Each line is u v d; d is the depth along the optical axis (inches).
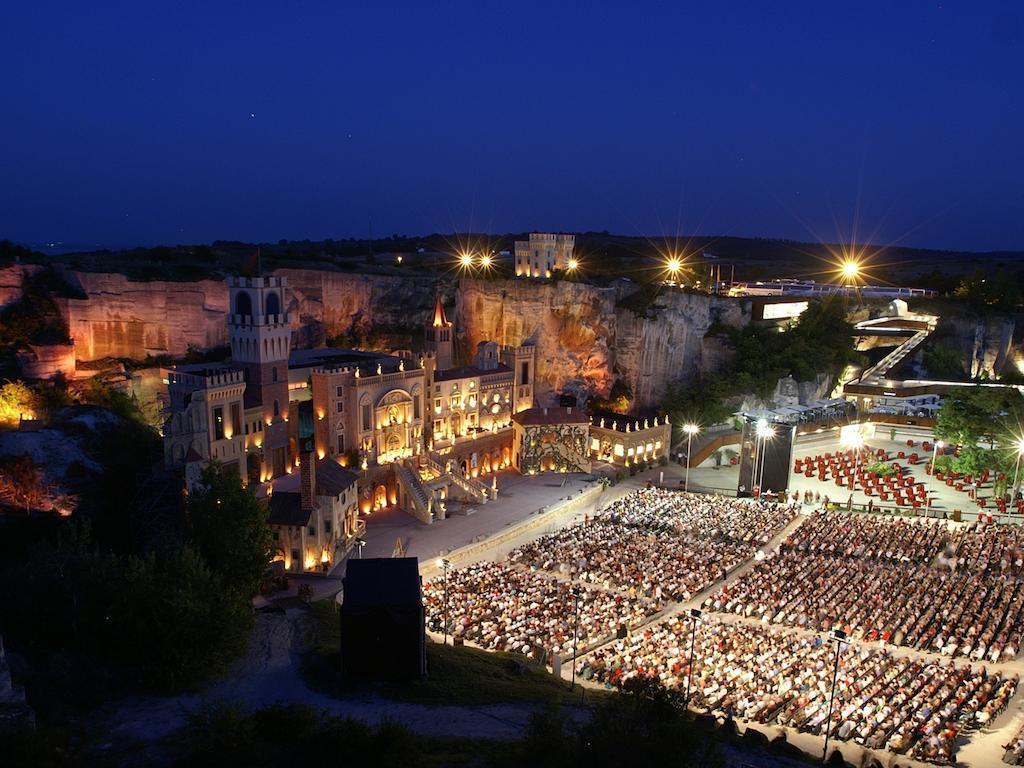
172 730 1857.8
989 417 5044.3
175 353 5551.2
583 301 6038.4
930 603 2920.8
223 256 6707.7
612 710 1670.8
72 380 5083.7
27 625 2250.2
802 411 5344.5
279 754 1664.6
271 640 2568.9
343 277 6555.1
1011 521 4057.6
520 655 2588.6
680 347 6348.4
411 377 4776.1
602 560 3425.2
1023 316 7337.6
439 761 1656.0
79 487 3917.3
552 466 5290.4
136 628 2177.7
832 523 3863.2
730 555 3499.0
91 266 5570.9
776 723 2110.0
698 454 5413.4
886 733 2033.7
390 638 2236.7
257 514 2999.5
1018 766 1929.1
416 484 4407.0
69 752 1701.5
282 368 4318.4
